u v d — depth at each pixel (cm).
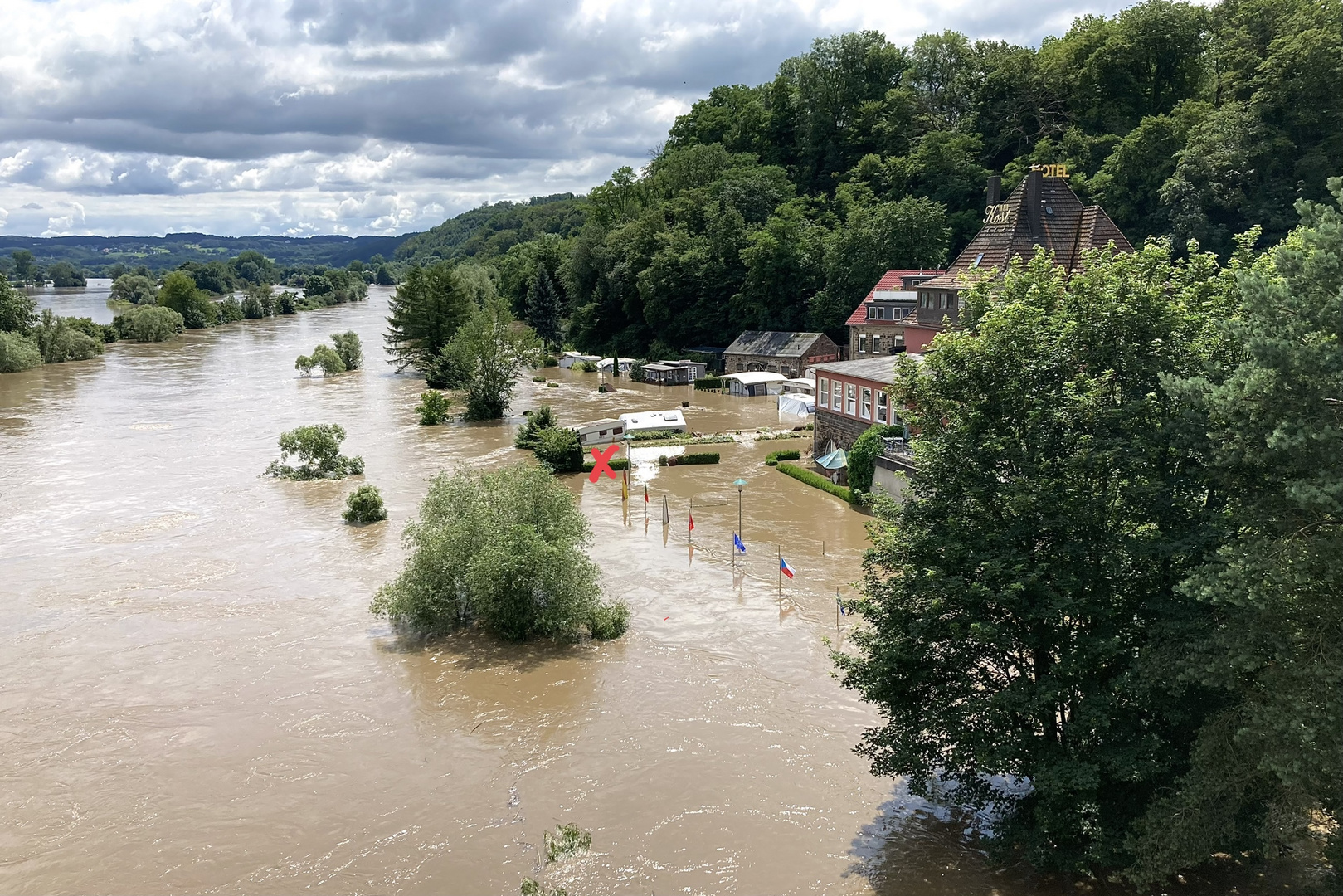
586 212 18738
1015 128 13262
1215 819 1708
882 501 2309
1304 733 1473
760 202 13538
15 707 3072
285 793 2555
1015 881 2112
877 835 2312
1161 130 9975
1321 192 9175
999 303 2302
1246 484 1773
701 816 2402
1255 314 1631
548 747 2766
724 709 2978
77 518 5303
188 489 5959
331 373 11988
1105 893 2036
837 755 2692
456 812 2448
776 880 2141
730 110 18488
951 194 12388
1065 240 6106
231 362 13400
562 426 7656
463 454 7088
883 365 5928
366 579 4259
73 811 2489
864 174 13675
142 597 4056
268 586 4181
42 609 3919
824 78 15488
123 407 9231
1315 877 1909
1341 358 1484
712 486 5972
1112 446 1895
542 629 3553
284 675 3275
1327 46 9256
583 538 3906
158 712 3025
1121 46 12019
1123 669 1934
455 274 12069
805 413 8625
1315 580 1568
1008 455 2048
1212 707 1822
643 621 3712
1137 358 1983
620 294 14250
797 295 11825
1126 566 1947
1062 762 1858
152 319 16600
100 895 2139
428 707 3030
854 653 3341
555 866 2202
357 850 2295
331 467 6369
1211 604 1783
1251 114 9444
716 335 12800
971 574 2055
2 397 9888
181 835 2377
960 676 2114
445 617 3653
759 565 4362
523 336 9150
